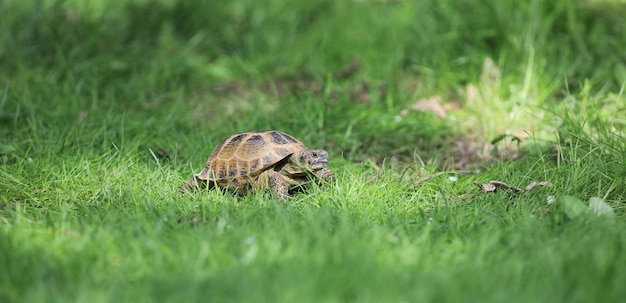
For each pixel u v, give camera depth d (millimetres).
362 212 8078
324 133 11953
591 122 11359
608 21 15758
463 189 9305
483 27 15352
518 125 12078
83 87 14391
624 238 6977
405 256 6469
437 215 7980
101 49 16109
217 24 17859
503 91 13203
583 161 9719
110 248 6820
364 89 14656
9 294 5898
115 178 9555
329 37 16828
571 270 6121
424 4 17000
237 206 8398
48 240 7098
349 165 10328
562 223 7602
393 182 9367
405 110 13297
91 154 10586
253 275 6051
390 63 15188
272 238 6914
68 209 8367
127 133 11766
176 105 13297
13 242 6938
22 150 11039
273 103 13812
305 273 5980
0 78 14469
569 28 14945
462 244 6965
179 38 17422
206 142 11320
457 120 12820
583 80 13609
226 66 16312
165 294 5824
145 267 6402
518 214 7914
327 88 13898
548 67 13984
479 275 6055
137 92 14430
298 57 16484
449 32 15656
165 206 8438
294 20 17984
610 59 13758
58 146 10945
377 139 11961
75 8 17734
